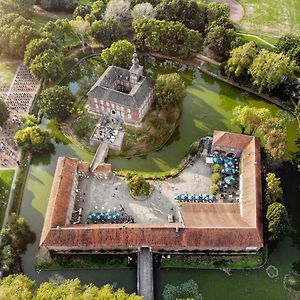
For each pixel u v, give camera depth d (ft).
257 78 539.29
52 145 497.05
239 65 551.59
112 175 459.32
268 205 413.80
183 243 381.40
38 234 413.39
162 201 434.71
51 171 470.39
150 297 360.07
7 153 481.05
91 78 588.09
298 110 505.66
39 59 554.46
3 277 375.45
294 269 391.65
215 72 588.91
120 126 508.53
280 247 406.62
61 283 372.99
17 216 420.77
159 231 383.86
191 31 593.83
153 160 480.64
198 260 392.27
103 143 486.79
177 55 615.16
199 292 374.22
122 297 332.60
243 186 427.33
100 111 520.01
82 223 415.44
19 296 329.52
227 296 372.79
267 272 388.57
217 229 380.78
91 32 609.83
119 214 420.36
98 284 380.37
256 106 551.18
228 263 391.04
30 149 482.69
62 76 580.30
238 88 573.74
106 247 388.98
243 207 409.49
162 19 640.58
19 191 444.96
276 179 423.23
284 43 585.22
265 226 405.80
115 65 572.51
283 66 524.11
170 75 514.68
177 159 482.69
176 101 520.01
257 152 449.48
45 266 388.98
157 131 504.84
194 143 483.10
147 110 524.52
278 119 483.10
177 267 388.78
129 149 489.26
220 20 615.57
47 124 520.83
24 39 588.91
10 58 610.65
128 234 383.86
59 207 398.83
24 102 542.57
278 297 373.61
